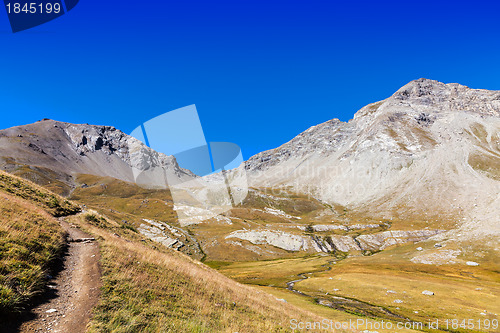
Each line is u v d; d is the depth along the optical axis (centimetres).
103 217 3662
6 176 3127
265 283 8356
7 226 1498
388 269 9731
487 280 7806
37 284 1112
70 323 961
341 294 6309
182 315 1327
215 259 13350
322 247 15850
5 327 844
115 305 1167
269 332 1547
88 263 1577
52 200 3117
